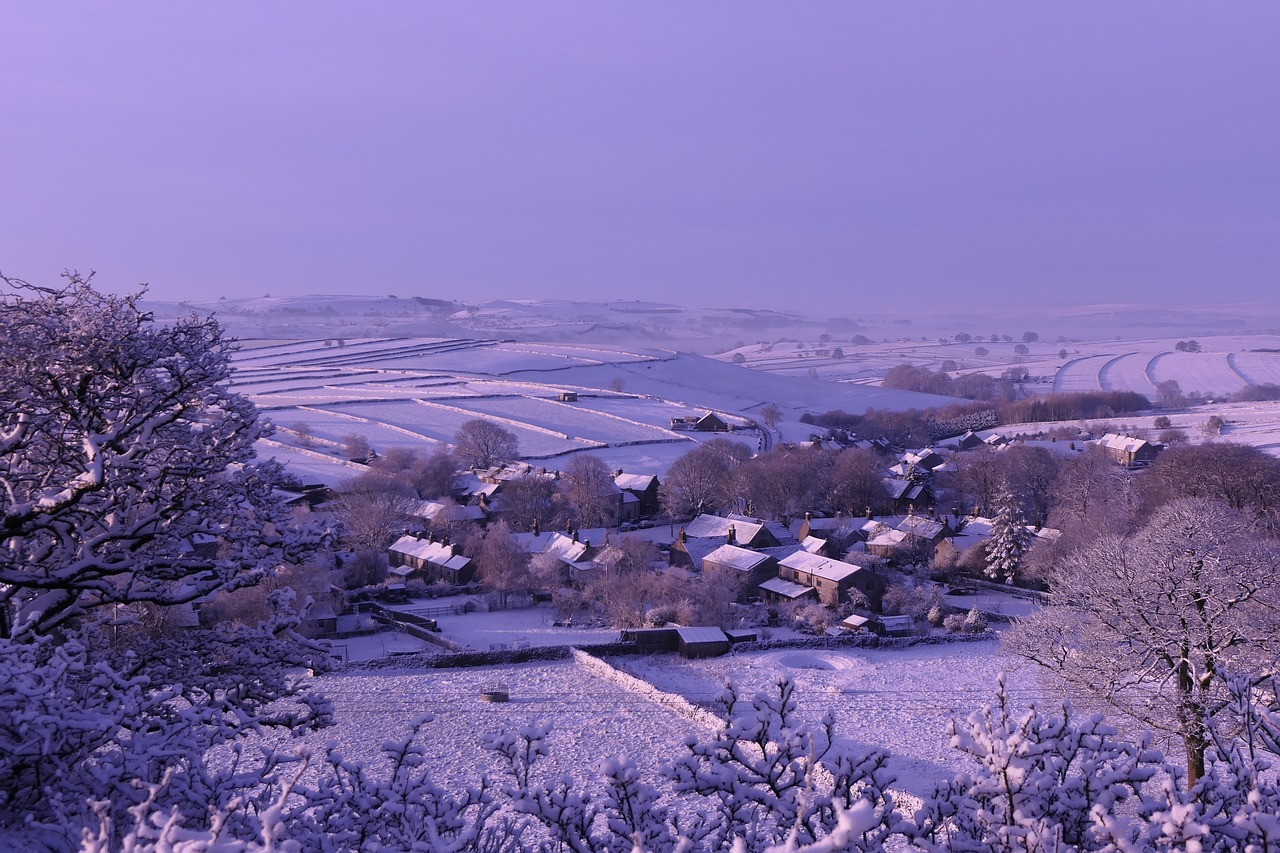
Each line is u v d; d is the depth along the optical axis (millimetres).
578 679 54062
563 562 80625
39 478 12836
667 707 48688
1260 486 78938
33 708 8578
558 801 9188
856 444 168500
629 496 116125
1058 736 8938
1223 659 20641
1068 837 8281
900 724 46031
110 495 13164
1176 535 22938
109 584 12289
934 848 8297
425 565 85188
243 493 13773
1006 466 111500
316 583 67062
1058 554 77812
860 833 5832
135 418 12867
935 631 67938
